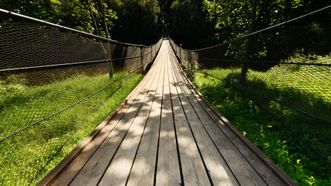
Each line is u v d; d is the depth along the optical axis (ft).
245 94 16.42
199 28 122.21
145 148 8.12
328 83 8.79
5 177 6.44
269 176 6.15
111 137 9.20
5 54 6.19
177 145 8.38
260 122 11.89
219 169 6.56
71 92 10.36
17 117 7.38
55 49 8.82
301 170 6.77
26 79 7.22
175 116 12.34
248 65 16.01
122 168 6.68
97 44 14.26
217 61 24.79
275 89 11.48
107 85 15.93
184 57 50.88
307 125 9.03
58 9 32.24
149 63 47.78
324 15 8.32
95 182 5.95
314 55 11.20
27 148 7.81
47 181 5.74
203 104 15.17
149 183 5.90
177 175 6.28
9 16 5.74
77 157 7.37
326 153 7.48
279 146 8.68
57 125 9.18
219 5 28.25
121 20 132.98
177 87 22.38
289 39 13.69
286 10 25.76
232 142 8.59
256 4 23.36
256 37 16.66
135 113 12.95
